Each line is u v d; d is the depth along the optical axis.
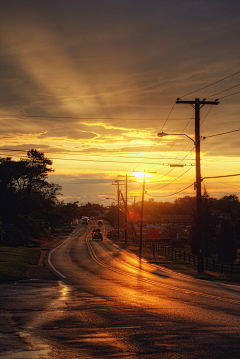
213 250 42.81
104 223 160.50
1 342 6.27
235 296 13.55
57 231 97.00
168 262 32.47
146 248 52.34
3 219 54.69
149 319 8.64
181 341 6.57
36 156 70.00
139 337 6.82
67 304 10.83
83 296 12.66
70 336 6.83
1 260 25.67
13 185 61.28
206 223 43.22
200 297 13.02
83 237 76.81
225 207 160.62
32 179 70.81
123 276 20.59
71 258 33.84
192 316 9.13
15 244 45.94
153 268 26.91
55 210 77.88
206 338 6.81
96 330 7.38
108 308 10.18
